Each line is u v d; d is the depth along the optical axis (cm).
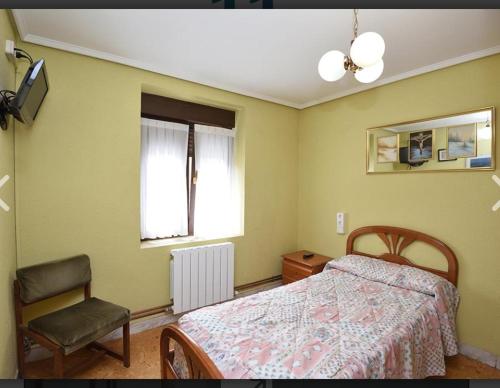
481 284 216
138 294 248
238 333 158
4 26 160
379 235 275
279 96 325
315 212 343
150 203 277
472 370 206
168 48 215
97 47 213
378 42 126
